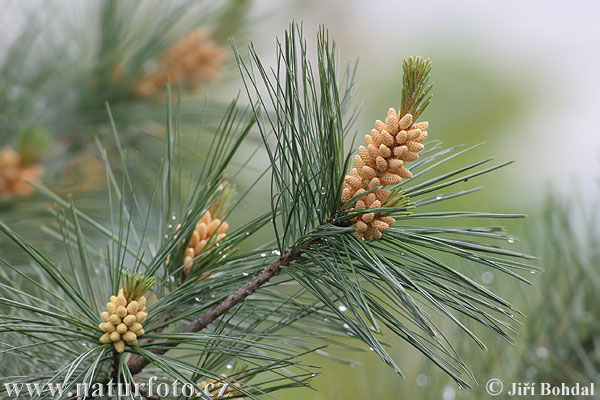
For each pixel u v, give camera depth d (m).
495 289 1.01
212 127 1.12
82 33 1.17
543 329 1.00
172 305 0.88
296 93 0.86
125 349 0.86
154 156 1.13
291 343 0.91
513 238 0.86
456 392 0.99
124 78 1.14
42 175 1.08
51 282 0.97
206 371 0.86
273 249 0.88
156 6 1.15
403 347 1.01
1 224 0.86
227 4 1.18
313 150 0.87
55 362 0.90
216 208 0.92
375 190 0.85
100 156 1.13
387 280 0.84
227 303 0.88
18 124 1.10
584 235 1.02
